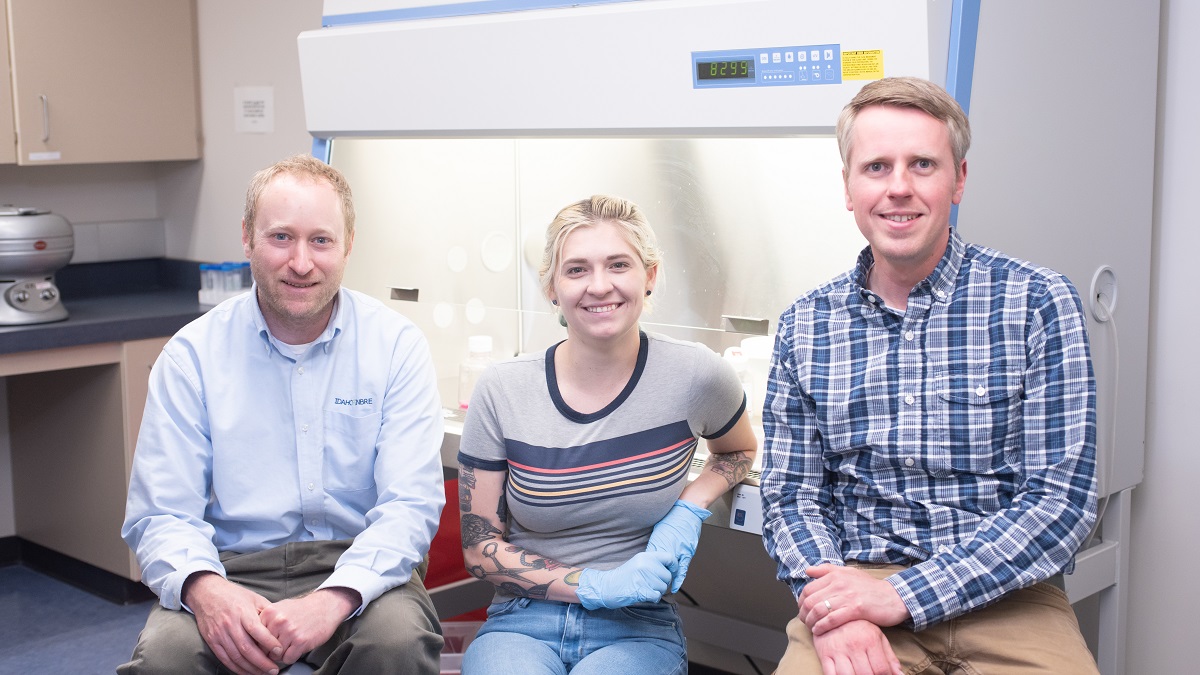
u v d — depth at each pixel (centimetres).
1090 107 202
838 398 167
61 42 333
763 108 192
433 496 184
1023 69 185
